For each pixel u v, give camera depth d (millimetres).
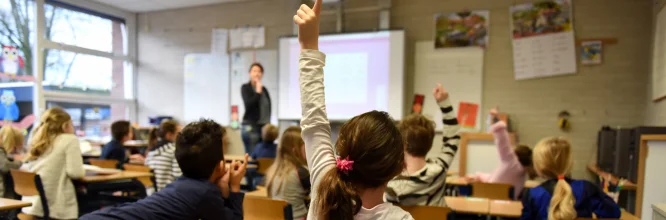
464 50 4855
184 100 6293
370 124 844
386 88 5039
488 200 2541
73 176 2717
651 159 2396
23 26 5309
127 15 6555
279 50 5574
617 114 4324
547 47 4555
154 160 3420
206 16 6184
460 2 4895
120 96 6555
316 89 933
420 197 1668
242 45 5926
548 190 1844
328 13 5449
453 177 3750
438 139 4895
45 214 2547
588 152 4406
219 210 1412
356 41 5219
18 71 5234
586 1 4453
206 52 6160
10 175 2850
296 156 2264
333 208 795
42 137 2725
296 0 5594
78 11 5914
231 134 5945
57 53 5672
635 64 4266
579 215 1786
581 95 4453
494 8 4762
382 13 5137
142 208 1335
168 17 6438
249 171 3988
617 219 1679
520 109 4656
